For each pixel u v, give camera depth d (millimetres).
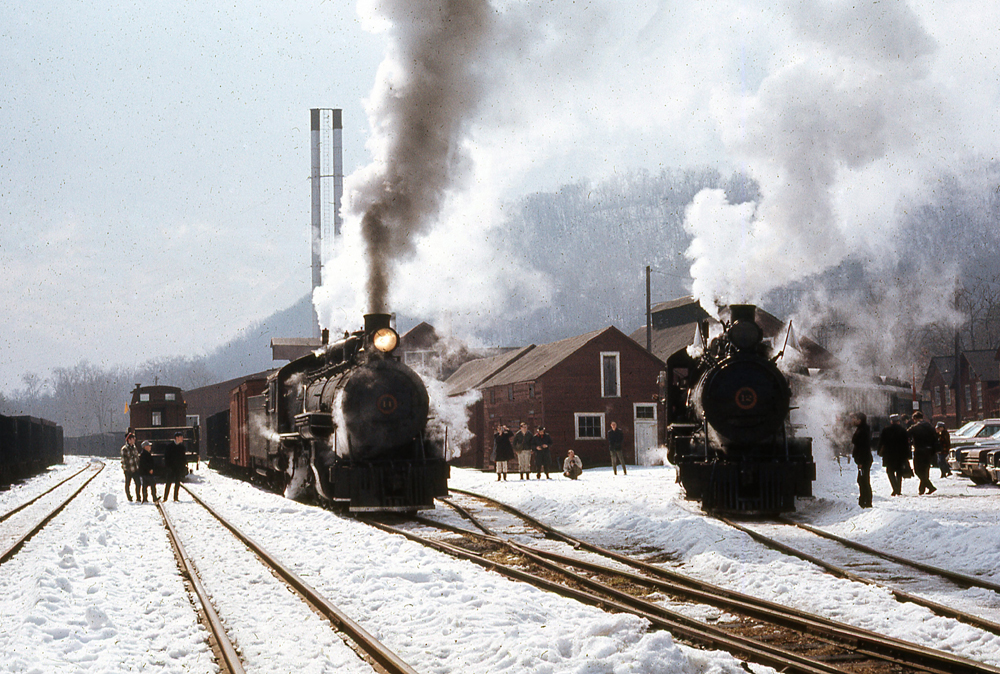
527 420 41125
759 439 17641
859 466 17141
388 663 6945
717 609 9086
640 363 41094
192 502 23359
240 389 33531
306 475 21203
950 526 12969
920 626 8031
